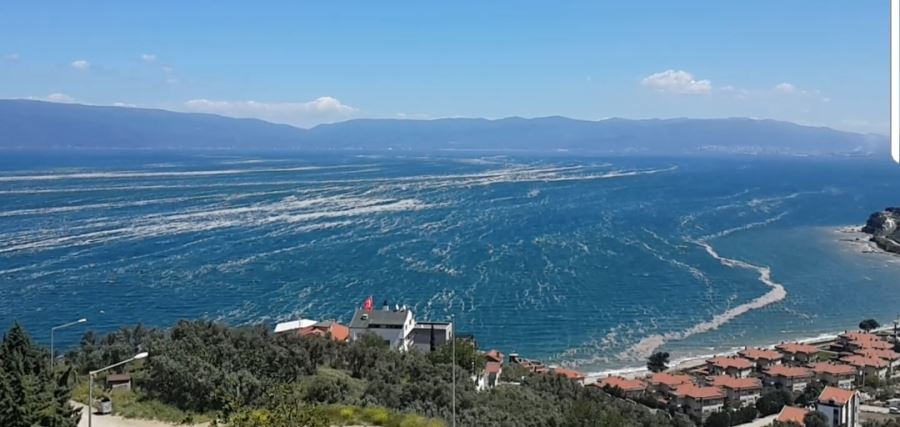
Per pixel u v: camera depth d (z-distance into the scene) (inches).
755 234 7706.7
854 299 5093.5
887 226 7785.4
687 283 5354.3
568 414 2438.5
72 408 1648.6
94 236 6486.2
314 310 4303.6
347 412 1909.4
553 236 7130.9
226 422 1616.6
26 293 4429.1
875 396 3496.6
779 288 5329.7
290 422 1412.4
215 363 2313.0
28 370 1685.5
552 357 3789.4
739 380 3476.9
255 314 4183.1
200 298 4473.4
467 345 3097.9
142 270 5157.5
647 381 3430.1
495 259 5935.0
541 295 4857.3
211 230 7007.9
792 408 3181.6
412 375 2655.0
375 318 3784.5
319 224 7593.5
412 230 7317.9
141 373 2268.7
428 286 5000.0
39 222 7244.1
